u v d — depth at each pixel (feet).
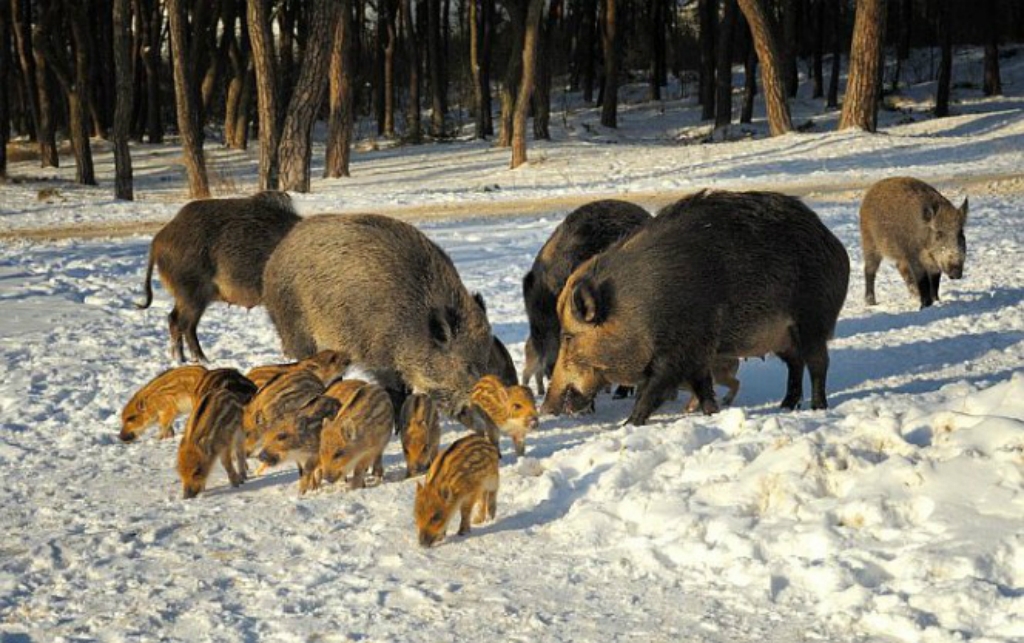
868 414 23.61
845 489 19.88
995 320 40.60
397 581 18.39
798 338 29.71
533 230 68.28
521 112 123.44
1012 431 19.97
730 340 28.78
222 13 168.45
